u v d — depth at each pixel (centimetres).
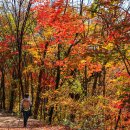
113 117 1950
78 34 2047
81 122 1798
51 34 2408
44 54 2697
